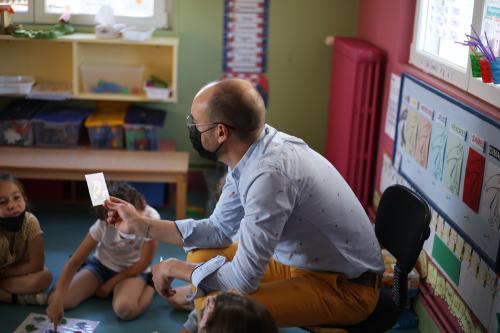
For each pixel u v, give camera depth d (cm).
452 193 246
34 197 397
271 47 412
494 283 213
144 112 402
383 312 213
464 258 236
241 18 405
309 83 420
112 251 292
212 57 412
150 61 410
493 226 213
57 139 390
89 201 399
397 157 312
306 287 206
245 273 196
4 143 386
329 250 207
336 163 383
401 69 313
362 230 210
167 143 411
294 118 425
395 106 320
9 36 371
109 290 289
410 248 205
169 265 217
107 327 271
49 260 326
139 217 226
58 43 403
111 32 378
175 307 285
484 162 220
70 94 387
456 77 257
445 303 254
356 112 348
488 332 216
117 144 392
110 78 398
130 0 402
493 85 228
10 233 280
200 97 199
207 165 425
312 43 413
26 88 381
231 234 227
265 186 193
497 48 229
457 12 266
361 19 398
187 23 405
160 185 393
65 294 271
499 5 225
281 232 197
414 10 313
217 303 156
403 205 218
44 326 267
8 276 286
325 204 202
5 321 271
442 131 256
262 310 154
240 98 195
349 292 208
